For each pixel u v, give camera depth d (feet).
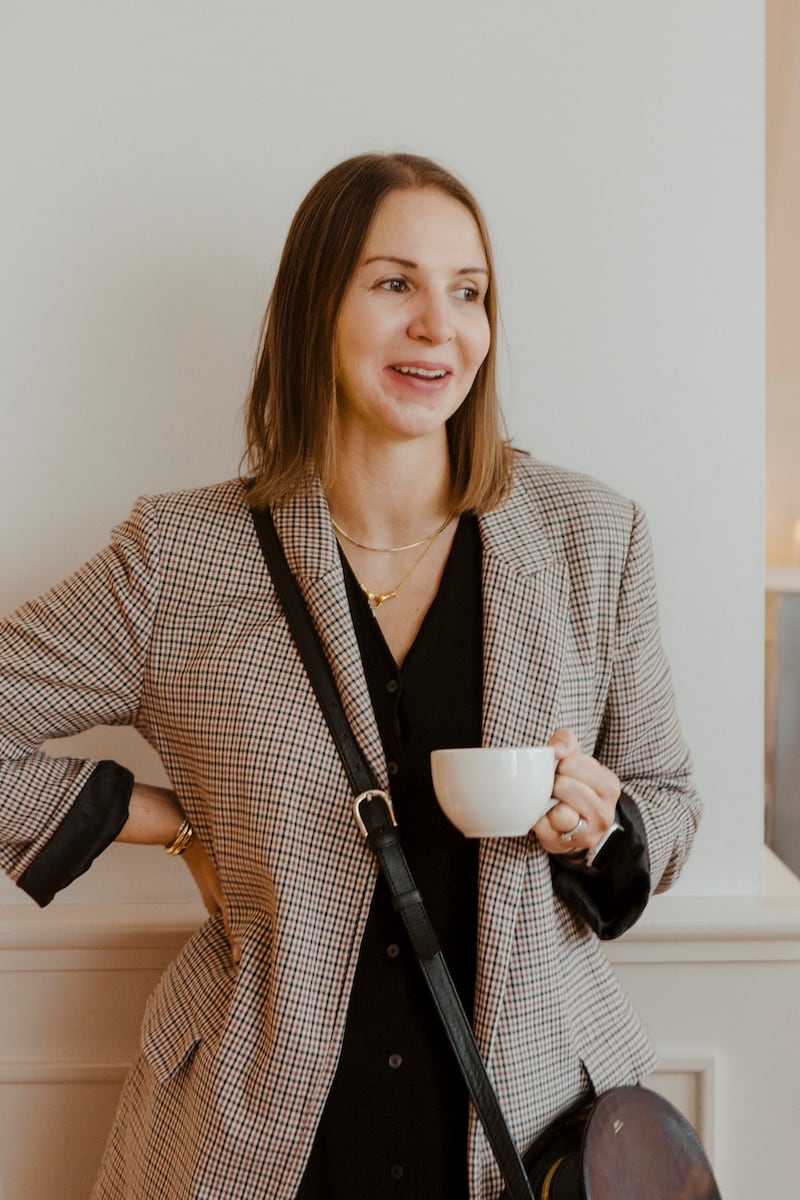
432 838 3.65
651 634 4.06
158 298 4.96
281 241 4.95
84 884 5.14
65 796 3.89
